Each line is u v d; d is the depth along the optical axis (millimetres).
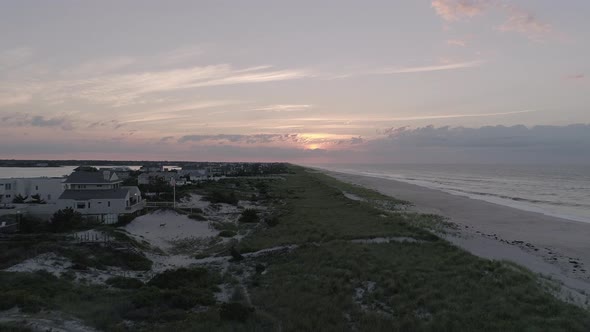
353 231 40812
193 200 71750
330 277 24906
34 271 26359
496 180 153250
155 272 30734
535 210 66188
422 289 21391
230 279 27141
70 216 47750
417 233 38281
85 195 55281
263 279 26609
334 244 33438
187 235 46625
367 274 24578
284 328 17672
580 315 17516
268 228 48031
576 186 120438
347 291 22297
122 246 34906
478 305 18938
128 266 31703
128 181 105500
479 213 62188
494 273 23953
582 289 24062
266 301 21781
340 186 110688
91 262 30625
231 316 18625
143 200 63812
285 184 126875
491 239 40906
